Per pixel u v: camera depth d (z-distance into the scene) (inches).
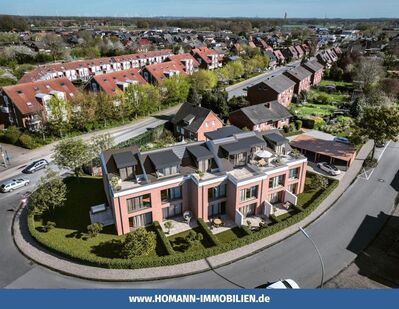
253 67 5034.5
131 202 1374.3
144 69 3735.2
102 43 6884.8
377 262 1259.2
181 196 1502.2
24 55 5359.3
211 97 3061.0
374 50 6072.8
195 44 7377.0
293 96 3700.8
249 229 1423.5
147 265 1215.6
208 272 1203.9
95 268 1214.9
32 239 1379.2
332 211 1596.9
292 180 1670.8
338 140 2332.7
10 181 1803.6
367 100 3142.2
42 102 2578.7
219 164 1517.0
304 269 1222.3
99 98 2679.6
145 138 2384.4
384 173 1988.2
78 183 1835.6
